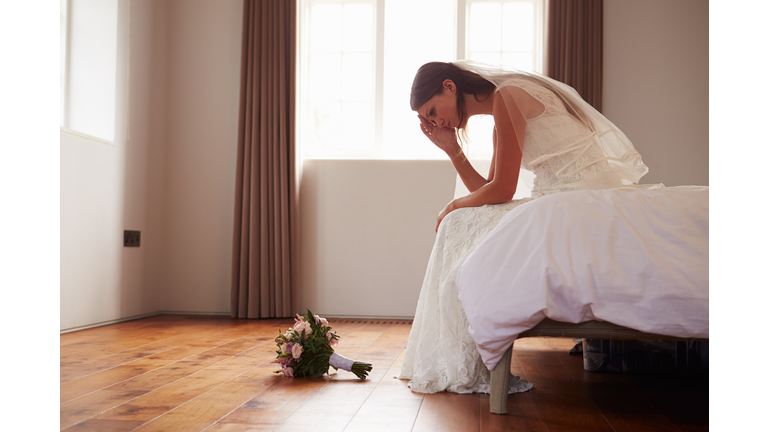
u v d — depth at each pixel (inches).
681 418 55.0
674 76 157.2
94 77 139.1
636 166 80.8
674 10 157.9
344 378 74.1
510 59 165.8
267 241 154.2
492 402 56.6
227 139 163.8
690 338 51.3
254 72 157.5
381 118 164.7
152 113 156.6
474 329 56.7
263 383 69.9
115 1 139.6
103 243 133.3
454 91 81.6
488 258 59.1
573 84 153.6
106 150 134.8
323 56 171.0
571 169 75.2
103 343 104.3
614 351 80.8
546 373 80.4
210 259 161.8
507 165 71.4
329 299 159.2
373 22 169.0
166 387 66.9
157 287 159.5
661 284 51.4
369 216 159.8
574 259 54.4
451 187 158.6
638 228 55.4
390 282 158.2
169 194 163.8
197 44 165.9
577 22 154.3
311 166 161.6
